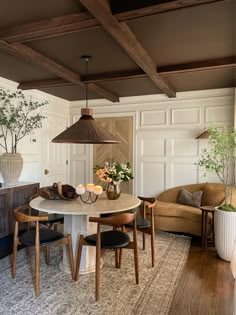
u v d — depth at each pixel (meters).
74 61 3.35
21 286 2.45
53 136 5.43
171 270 2.84
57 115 5.54
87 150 5.87
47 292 2.35
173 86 4.54
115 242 2.40
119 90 4.88
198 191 4.38
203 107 4.82
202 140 4.82
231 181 4.50
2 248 3.43
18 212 2.43
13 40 2.52
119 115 5.51
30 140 4.77
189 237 3.97
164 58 3.19
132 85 4.54
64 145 5.88
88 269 2.77
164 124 5.13
